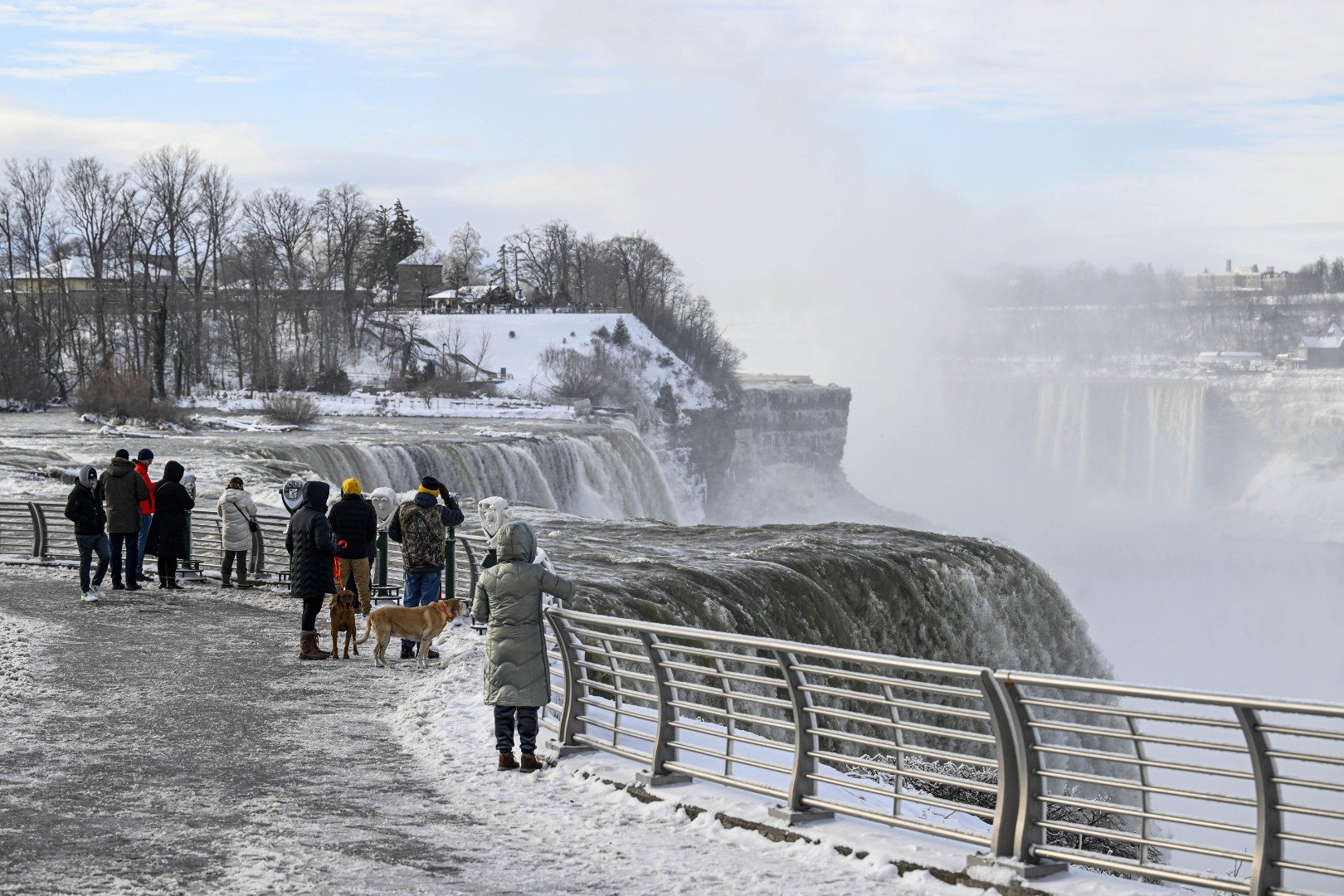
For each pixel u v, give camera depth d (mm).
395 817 9633
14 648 17250
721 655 9734
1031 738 7844
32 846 8578
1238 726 6754
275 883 7797
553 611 11695
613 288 196625
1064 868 7828
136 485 22984
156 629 19234
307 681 15430
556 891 7762
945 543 39531
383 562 21578
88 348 125812
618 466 88125
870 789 8930
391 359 148875
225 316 140250
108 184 135625
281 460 62781
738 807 9508
